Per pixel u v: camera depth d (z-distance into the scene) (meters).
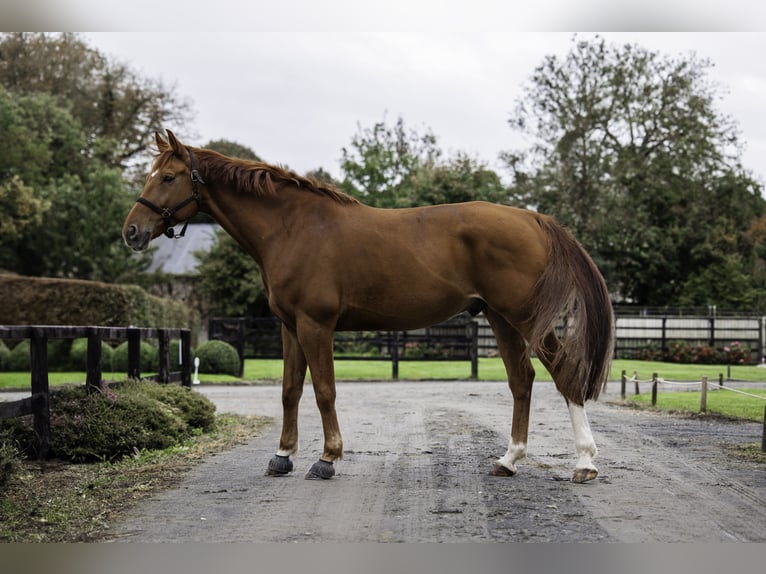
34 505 5.32
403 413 11.44
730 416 10.92
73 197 34.47
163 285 37.84
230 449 7.84
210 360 22.17
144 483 6.05
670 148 41.56
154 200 6.19
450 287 5.87
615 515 4.82
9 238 33.44
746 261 43.47
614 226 40.09
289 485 5.84
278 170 6.24
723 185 42.41
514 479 5.98
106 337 8.48
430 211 6.04
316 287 5.89
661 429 9.45
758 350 35.19
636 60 40.50
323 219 6.03
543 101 40.53
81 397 7.88
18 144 32.84
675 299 41.31
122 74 42.16
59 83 40.81
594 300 5.75
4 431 6.80
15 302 22.88
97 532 4.59
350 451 7.52
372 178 39.38
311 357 5.97
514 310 5.77
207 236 43.59
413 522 4.67
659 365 28.64
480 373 23.64
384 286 5.88
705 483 5.86
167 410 8.30
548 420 10.37
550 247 5.80
